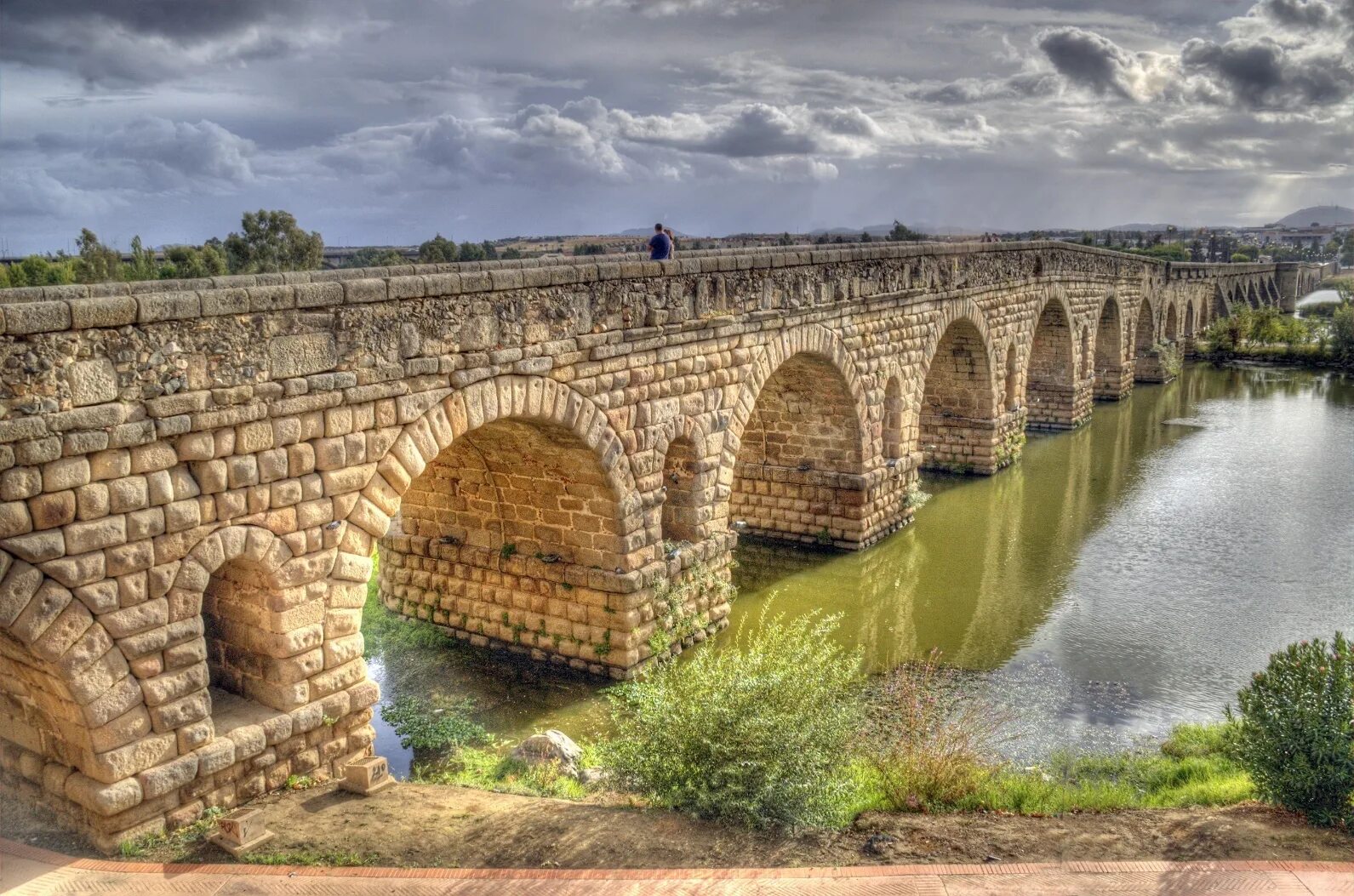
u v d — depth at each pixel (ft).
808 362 83.92
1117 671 66.85
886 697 60.64
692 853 35.37
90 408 35.81
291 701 43.83
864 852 35.37
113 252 162.30
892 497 97.86
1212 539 97.91
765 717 38.75
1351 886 32.17
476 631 68.90
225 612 45.14
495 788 46.16
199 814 40.04
